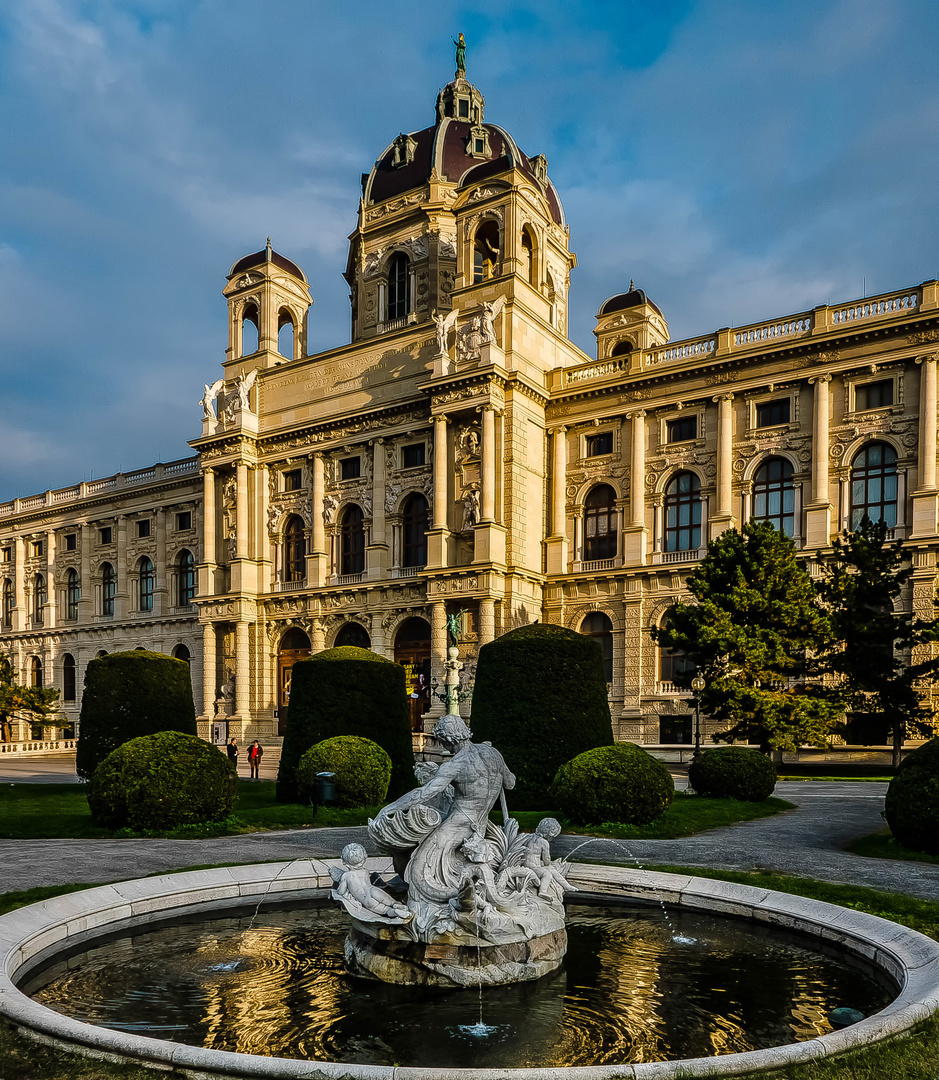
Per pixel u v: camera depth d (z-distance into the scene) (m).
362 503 59.00
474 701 25.48
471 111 71.06
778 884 13.80
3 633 87.44
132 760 20.48
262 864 13.96
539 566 54.00
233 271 69.62
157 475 76.69
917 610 41.66
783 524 47.19
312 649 59.19
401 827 9.77
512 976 9.34
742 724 36.97
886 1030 7.15
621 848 18.19
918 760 18.16
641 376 51.31
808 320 47.09
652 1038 8.00
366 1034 8.09
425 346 57.16
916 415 43.19
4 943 9.55
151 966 10.11
